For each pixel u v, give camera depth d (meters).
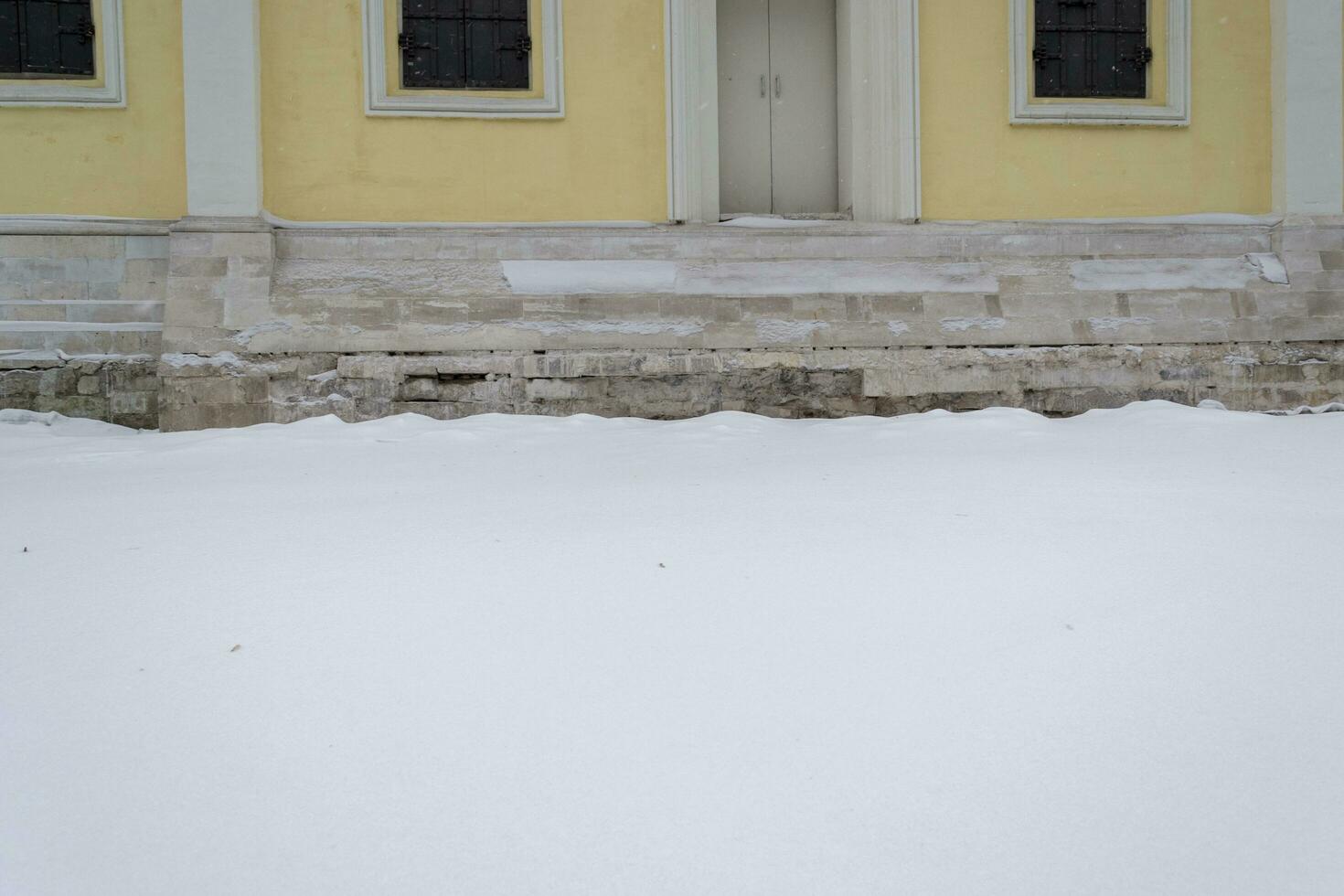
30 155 8.93
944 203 9.51
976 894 1.53
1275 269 9.36
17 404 8.73
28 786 1.85
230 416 8.32
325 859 1.63
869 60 9.70
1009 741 1.98
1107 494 4.21
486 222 9.21
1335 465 4.89
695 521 3.84
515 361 8.58
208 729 2.07
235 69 8.73
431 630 2.60
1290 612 2.65
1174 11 9.61
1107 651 2.41
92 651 2.49
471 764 1.91
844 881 1.56
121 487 4.93
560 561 3.23
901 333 8.85
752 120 10.53
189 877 1.59
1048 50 9.65
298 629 2.62
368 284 8.70
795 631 2.57
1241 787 1.80
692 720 2.08
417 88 9.23
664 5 9.30
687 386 8.68
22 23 8.97
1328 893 1.52
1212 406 9.04
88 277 8.88
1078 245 9.35
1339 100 9.50
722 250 9.12
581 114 9.30
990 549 3.31
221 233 8.61
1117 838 1.66
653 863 1.61
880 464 5.21
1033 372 8.91
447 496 4.54
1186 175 9.70
